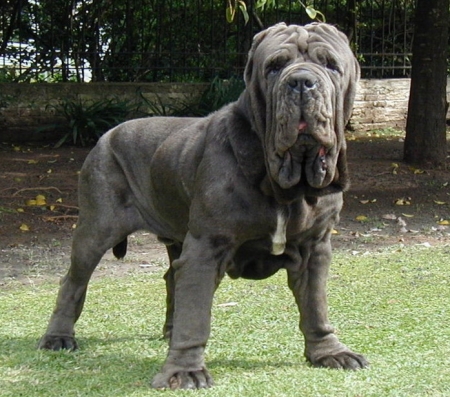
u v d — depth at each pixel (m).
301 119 4.31
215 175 4.81
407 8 19.16
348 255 9.29
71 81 17.09
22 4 16.89
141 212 5.74
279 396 4.65
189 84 16.81
